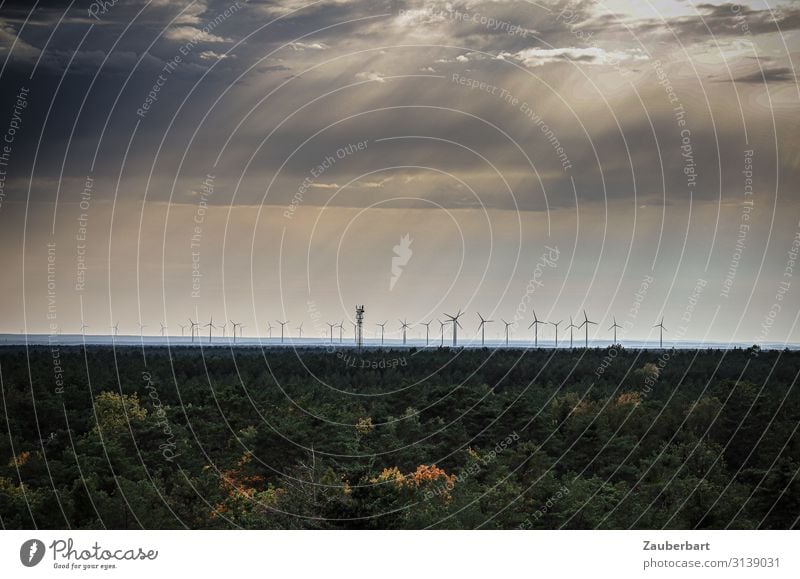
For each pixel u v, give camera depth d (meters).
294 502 71.25
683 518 77.38
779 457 84.94
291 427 92.69
